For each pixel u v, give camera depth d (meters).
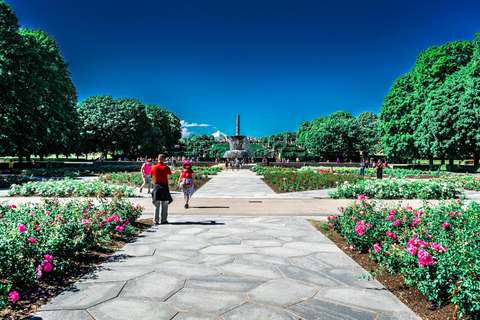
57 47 31.59
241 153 49.34
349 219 5.39
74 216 4.97
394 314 2.80
